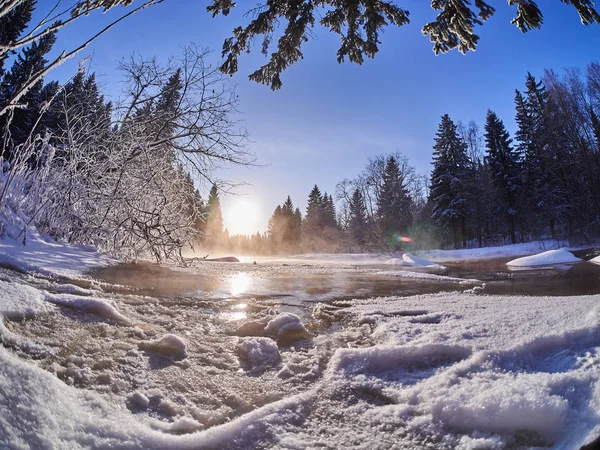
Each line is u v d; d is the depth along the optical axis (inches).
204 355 112.5
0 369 70.2
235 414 85.7
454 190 1482.5
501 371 93.6
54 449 60.3
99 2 70.8
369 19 149.3
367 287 258.4
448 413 80.3
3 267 170.1
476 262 791.1
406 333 130.8
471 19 132.0
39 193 263.3
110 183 282.2
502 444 71.2
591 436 63.5
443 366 103.5
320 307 182.1
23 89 74.3
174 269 292.8
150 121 312.5
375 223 1577.3
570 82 1117.1
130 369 95.7
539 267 536.7
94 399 78.6
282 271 369.7
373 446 74.0
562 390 79.7
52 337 102.6
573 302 155.2
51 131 280.2
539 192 1381.6
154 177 280.8
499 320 132.5
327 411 86.9
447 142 1509.6
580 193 1149.7
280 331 135.0
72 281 176.9
